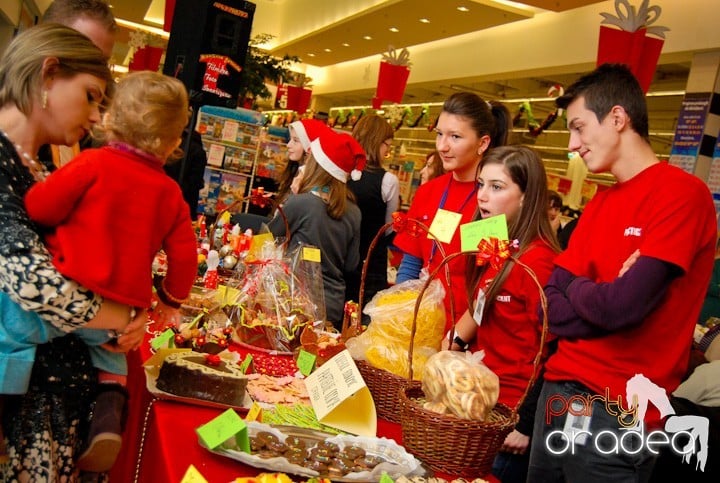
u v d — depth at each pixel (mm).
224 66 4035
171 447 1538
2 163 1508
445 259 1897
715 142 7734
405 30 11961
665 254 1732
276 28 18234
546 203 2285
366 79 16016
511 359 2238
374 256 4195
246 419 1752
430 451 1679
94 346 1695
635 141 1926
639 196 1876
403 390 1816
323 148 3283
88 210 1522
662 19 8000
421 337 2057
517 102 12383
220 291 2768
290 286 2752
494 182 2273
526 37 10352
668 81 9539
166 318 1847
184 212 1759
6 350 1488
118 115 1615
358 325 2381
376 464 1599
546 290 2033
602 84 1934
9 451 1538
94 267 1498
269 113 15320
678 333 1844
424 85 13555
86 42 1631
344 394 1829
